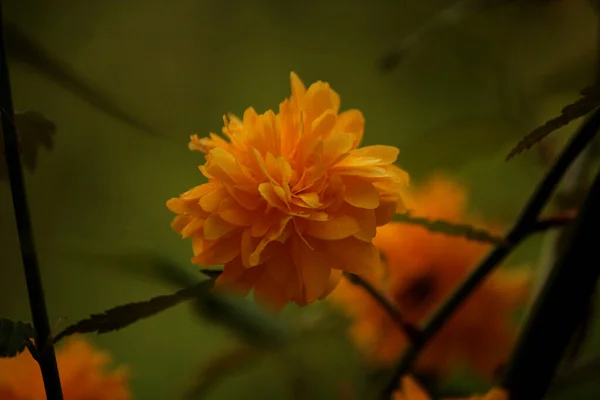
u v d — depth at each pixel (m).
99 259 0.36
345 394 0.37
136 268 0.36
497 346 0.39
